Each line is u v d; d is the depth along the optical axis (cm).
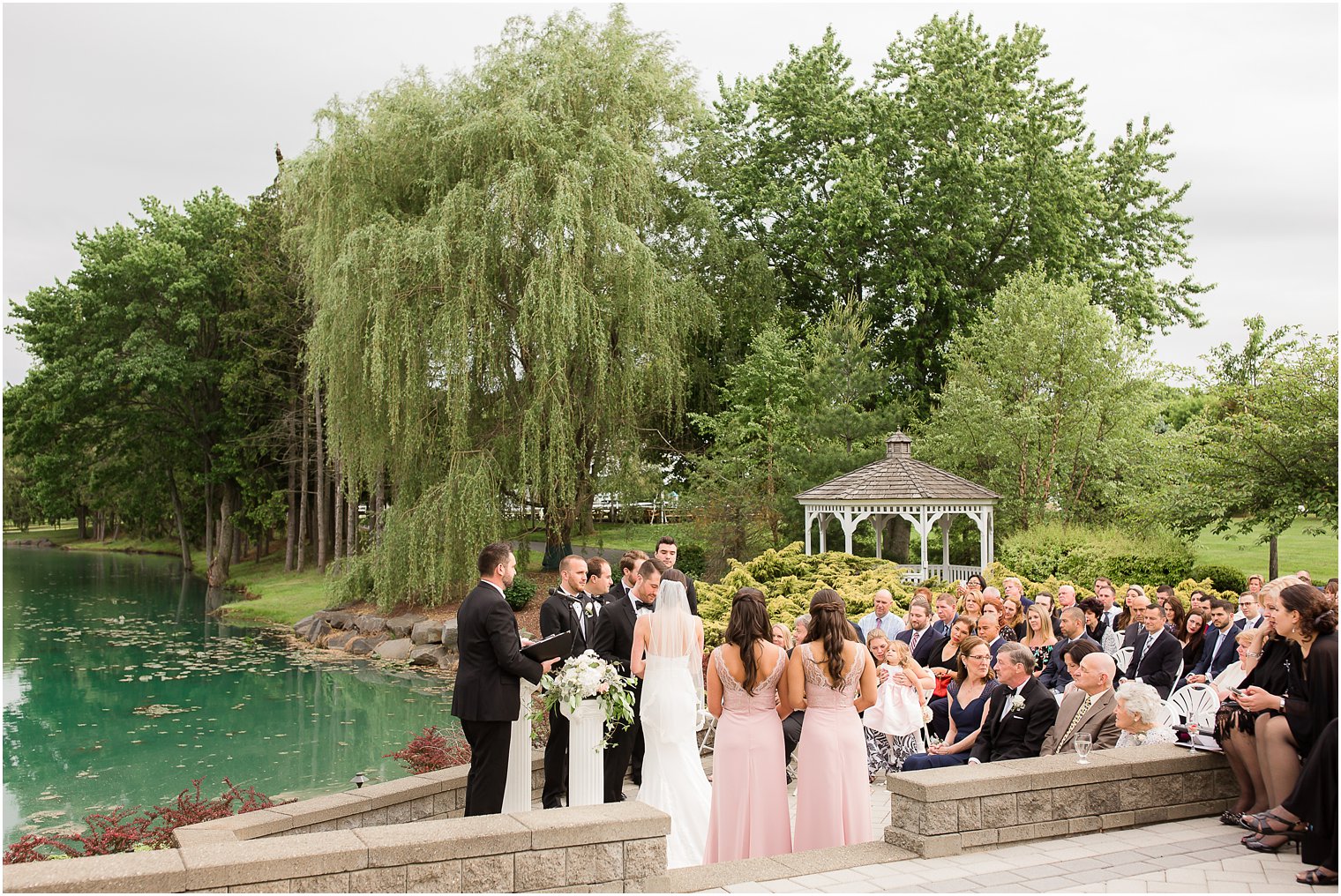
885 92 3500
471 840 524
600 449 2833
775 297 3503
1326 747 541
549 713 840
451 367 2453
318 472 4109
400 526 2567
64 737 1652
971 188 3272
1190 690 791
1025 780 646
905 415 2964
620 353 2686
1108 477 2711
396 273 2423
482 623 694
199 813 840
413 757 1059
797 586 1639
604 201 2520
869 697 720
